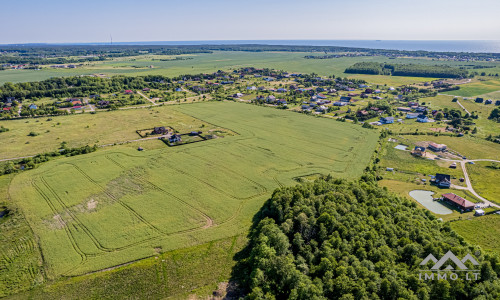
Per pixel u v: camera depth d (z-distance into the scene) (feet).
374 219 257.96
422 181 374.02
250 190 339.57
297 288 190.60
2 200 316.40
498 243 258.78
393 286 182.09
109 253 242.37
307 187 301.63
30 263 233.14
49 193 329.31
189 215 292.61
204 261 236.02
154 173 377.09
